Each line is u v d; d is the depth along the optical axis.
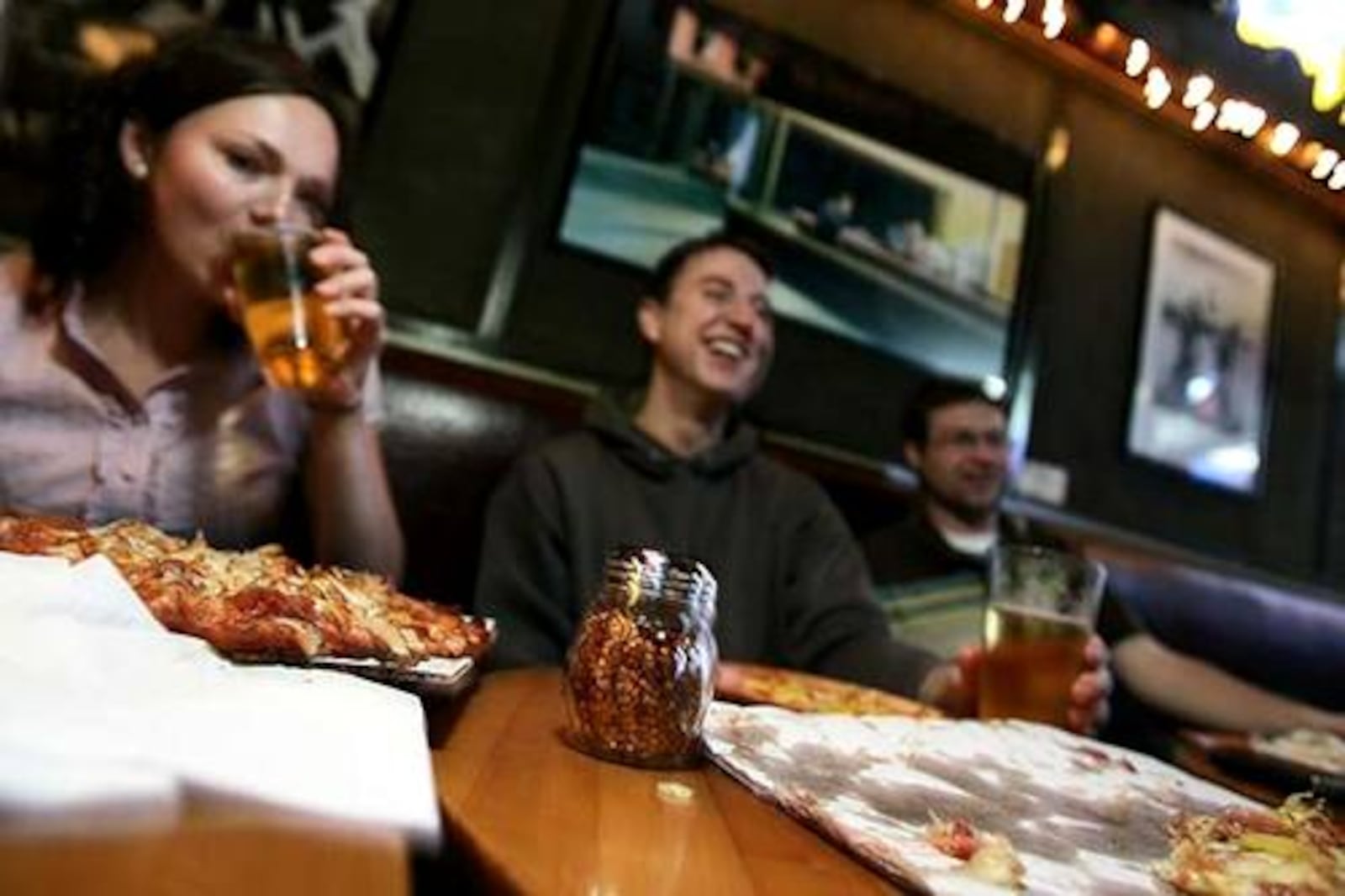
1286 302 4.34
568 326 2.74
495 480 2.36
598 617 0.85
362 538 1.51
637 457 2.04
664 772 0.80
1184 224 3.99
